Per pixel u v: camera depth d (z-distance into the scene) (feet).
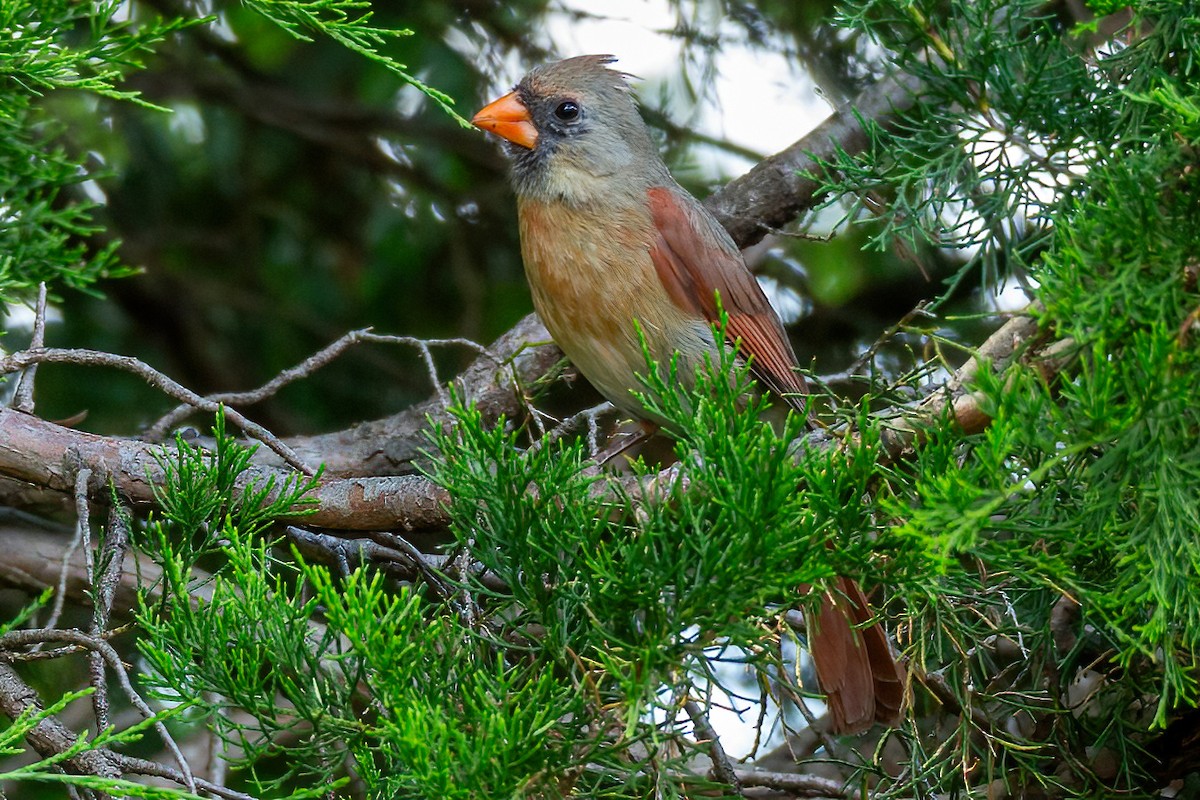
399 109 37.63
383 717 14.83
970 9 21.56
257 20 37.27
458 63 36.99
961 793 21.97
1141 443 14.38
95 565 19.57
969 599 18.85
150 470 22.88
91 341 36.60
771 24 37.14
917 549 14.85
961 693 19.47
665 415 15.53
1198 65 19.38
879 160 23.11
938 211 21.83
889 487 15.62
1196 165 15.72
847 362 38.52
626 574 14.94
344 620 15.10
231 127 37.60
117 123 36.60
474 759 14.08
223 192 37.70
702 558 14.73
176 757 17.37
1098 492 14.76
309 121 37.06
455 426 17.72
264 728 15.98
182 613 16.34
